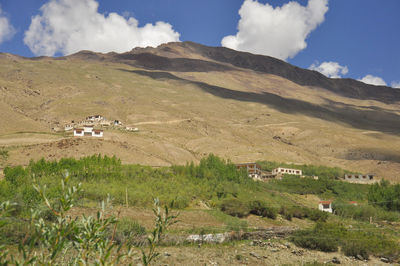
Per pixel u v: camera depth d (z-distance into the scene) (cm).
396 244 2767
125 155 8362
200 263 1706
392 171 15050
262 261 1975
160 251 1777
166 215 398
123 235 1524
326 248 2614
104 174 4681
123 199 3384
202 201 4572
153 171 5700
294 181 8431
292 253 2355
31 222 340
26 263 313
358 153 19862
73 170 4444
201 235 2284
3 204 326
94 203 2772
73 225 342
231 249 2177
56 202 360
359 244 2614
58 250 327
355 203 6272
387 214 5572
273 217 4156
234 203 4241
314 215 4597
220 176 6412
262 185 7350
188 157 11606
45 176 3981
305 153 18138
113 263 356
